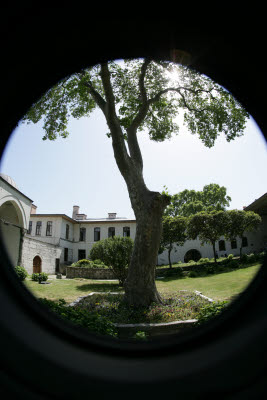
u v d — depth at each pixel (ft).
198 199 127.44
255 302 3.95
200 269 62.03
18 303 4.02
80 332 4.25
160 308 20.47
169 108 38.22
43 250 67.87
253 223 62.44
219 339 3.74
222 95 32.19
